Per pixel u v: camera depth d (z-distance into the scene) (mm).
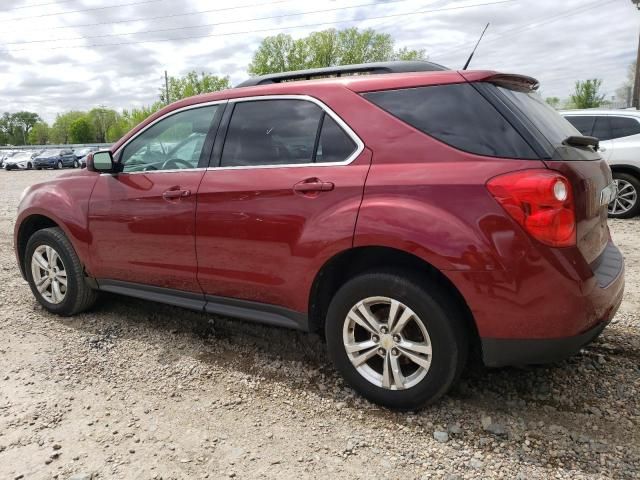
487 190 2424
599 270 2674
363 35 55375
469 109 2605
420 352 2666
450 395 2947
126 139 3895
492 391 2980
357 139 2830
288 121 3115
